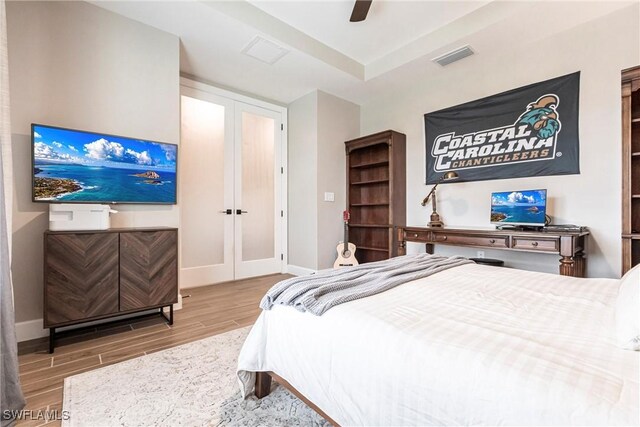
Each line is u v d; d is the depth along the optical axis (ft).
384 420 2.80
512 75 9.86
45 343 6.75
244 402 4.63
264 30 9.02
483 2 8.50
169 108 9.07
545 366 2.26
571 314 3.40
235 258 13.21
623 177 7.04
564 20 8.32
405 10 8.85
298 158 14.43
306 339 3.74
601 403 1.87
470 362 2.44
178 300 8.82
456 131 11.29
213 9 7.98
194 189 12.02
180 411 4.41
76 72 7.53
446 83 11.65
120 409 4.44
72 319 6.48
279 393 4.90
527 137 9.48
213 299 10.25
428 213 12.25
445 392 2.45
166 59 9.00
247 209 13.65
